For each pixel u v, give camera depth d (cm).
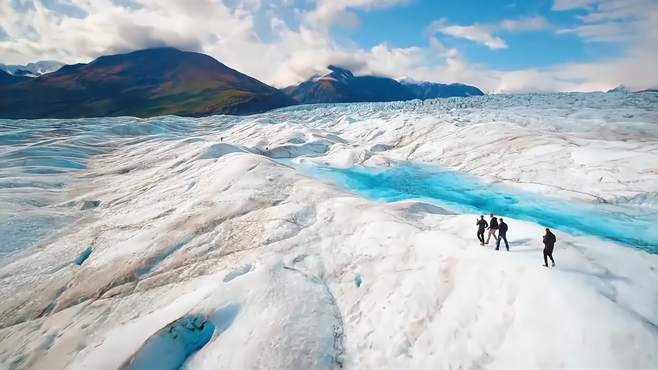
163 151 5075
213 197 2830
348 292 1647
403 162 5375
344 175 4956
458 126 6488
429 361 1205
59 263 2098
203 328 1394
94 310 1652
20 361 1393
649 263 1458
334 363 1263
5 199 2962
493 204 3600
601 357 998
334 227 2223
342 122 10800
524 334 1138
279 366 1224
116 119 11544
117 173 4288
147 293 1730
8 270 2028
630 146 3962
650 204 3039
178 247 2122
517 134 5188
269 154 5853
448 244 1709
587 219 3034
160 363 1234
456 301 1369
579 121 6531
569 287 1206
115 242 2305
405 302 1469
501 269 1391
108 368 1227
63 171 4272
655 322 1108
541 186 3712
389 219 2139
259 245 2039
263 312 1458
